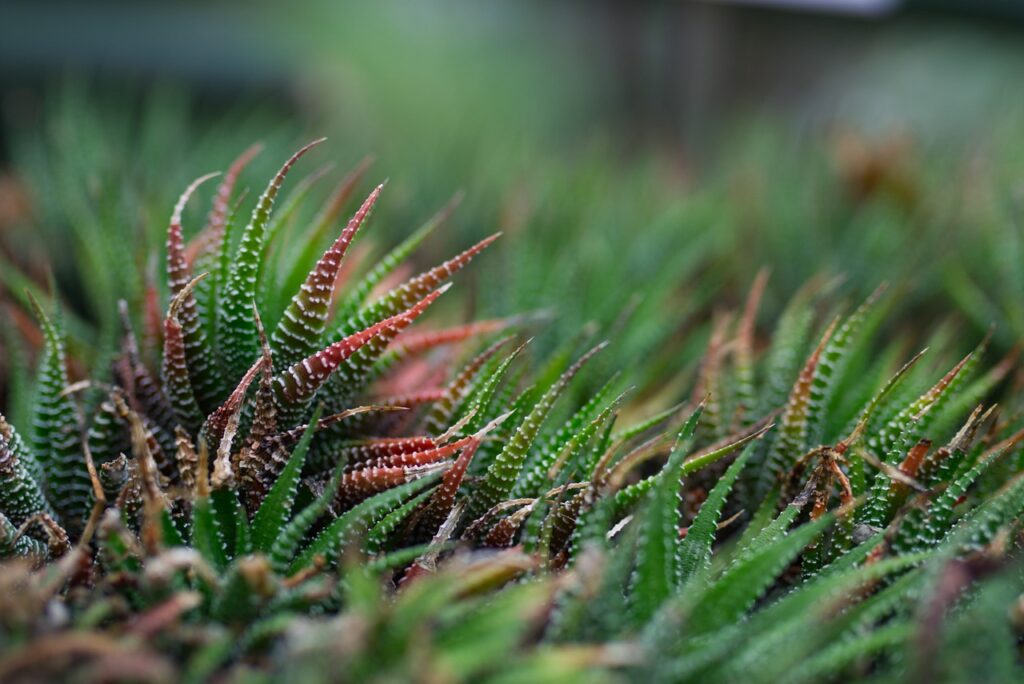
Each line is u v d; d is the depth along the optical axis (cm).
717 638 34
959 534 36
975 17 126
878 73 139
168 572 34
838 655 34
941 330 50
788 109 128
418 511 39
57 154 67
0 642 33
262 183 65
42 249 56
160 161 70
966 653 34
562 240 64
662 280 56
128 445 41
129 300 45
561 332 52
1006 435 43
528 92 154
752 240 67
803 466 40
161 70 104
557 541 39
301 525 36
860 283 61
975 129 110
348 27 175
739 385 45
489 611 33
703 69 127
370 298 44
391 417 42
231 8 139
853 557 37
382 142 89
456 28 185
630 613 35
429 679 31
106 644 32
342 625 32
